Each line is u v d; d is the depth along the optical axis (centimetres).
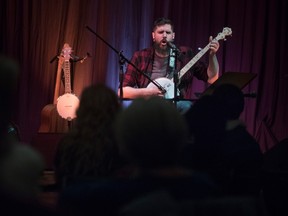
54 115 617
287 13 674
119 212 170
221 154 309
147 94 563
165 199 168
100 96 296
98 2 666
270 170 376
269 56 676
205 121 298
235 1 676
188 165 296
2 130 173
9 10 657
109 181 191
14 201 146
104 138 292
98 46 667
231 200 185
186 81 587
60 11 661
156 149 184
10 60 176
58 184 299
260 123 671
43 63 662
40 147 465
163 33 587
